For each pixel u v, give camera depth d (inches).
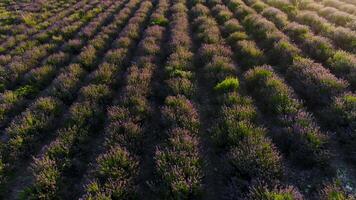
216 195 249.6
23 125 344.2
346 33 465.7
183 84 384.2
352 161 257.8
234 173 253.0
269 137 290.4
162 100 384.8
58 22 775.7
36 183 260.7
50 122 353.4
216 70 423.2
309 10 676.1
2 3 1110.4
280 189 213.6
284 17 609.6
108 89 404.8
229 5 779.4
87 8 935.0
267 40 500.4
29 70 511.5
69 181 275.3
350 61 379.6
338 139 279.1
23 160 314.7
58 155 296.2
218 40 537.3
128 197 243.4
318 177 249.0
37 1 1088.8
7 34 738.2
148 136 321.1
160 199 243.0
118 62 489.4
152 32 606.2
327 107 307.7
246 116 310.8
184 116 322.3
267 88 356.8
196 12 730.2
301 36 495.5
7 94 418.9
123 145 295.0
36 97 434.0
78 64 488.7
